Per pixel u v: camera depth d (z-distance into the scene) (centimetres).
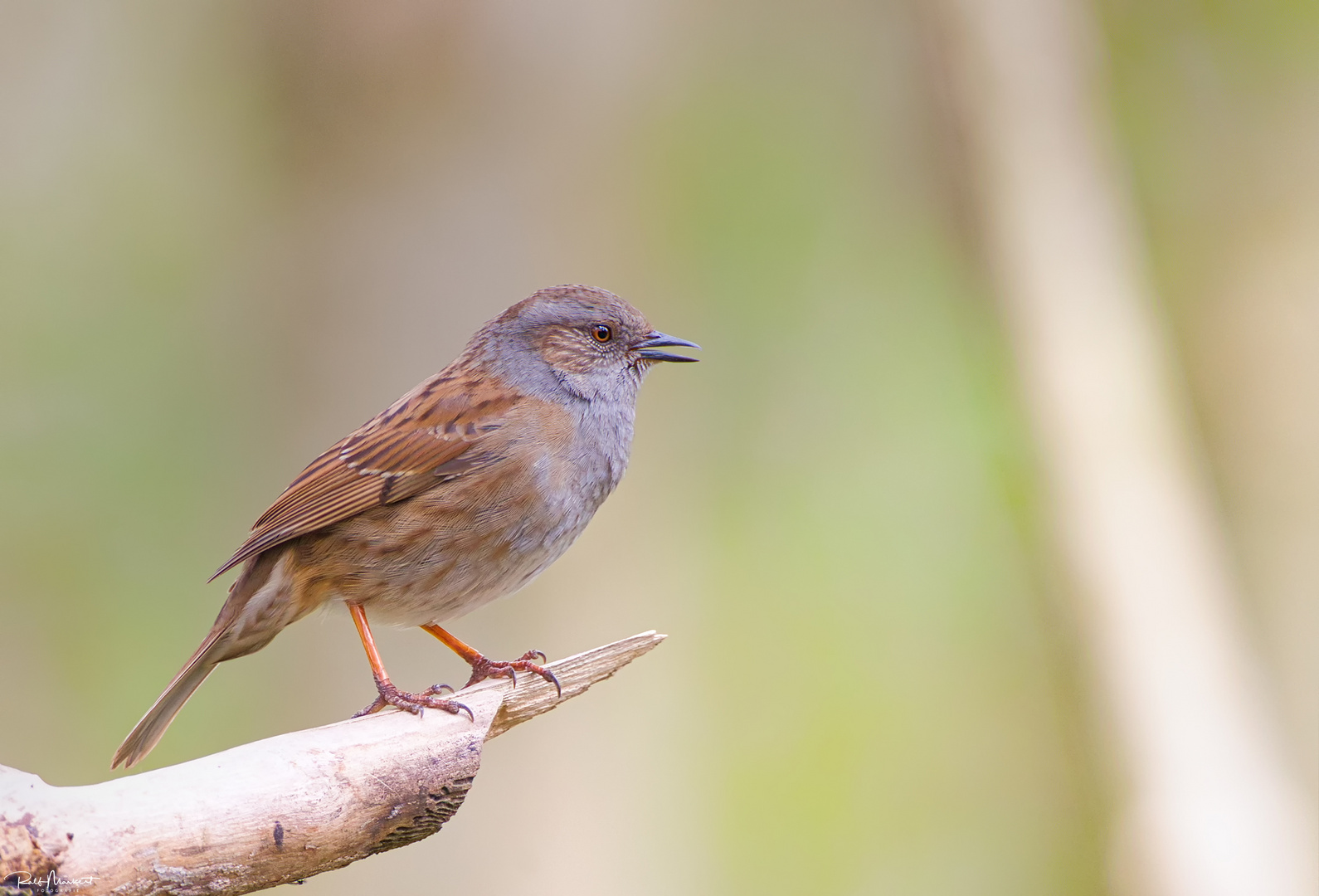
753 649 1420
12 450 1260
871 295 1518
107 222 1318
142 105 1324
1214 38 1520
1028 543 1423
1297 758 1292
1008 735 1395
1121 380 1241
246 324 1227
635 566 1169
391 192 1095
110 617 1233
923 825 1366
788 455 1477
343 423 1082
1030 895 1338
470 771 621
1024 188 1302
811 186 1517
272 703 1098
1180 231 1497
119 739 1205
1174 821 1100
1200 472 1372
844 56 1523
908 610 1434
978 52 1311
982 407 1468
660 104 1212
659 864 1114
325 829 578
